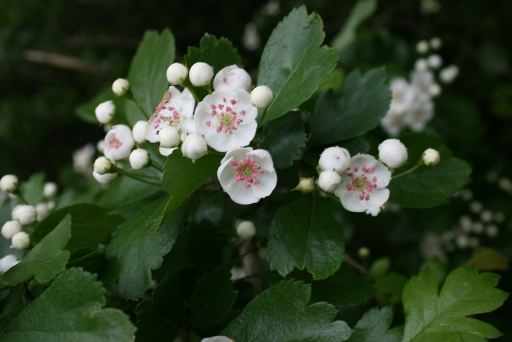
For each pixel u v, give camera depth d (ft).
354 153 0.74
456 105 1.52
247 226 0.78
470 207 1.50
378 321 0.68
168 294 0.69
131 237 0.67
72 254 0.68
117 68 2.11
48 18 2.26
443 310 0.68
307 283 0.68
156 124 0.69
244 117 0.66
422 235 1.35
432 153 0.73
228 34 2.27
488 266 0.90
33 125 2.19
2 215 0.82
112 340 0.59
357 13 1.34
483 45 1.77
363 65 1.25
